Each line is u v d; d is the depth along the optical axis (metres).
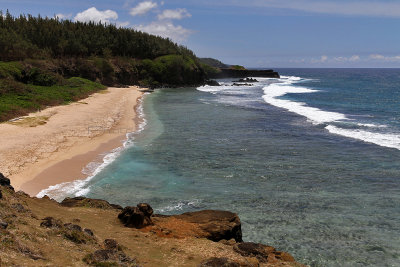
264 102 51.06
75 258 6.68
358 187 16.38
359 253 10.83
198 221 10.88
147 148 23.50
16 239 6.59
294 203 14.58
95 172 18.41
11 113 30.83
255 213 13.62
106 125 30.81
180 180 17.33
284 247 11.16
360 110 42.84
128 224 10.15
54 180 16.92
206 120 34.91
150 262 7.59
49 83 53.22
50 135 25.19
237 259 8.13
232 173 18.39
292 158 21.16
